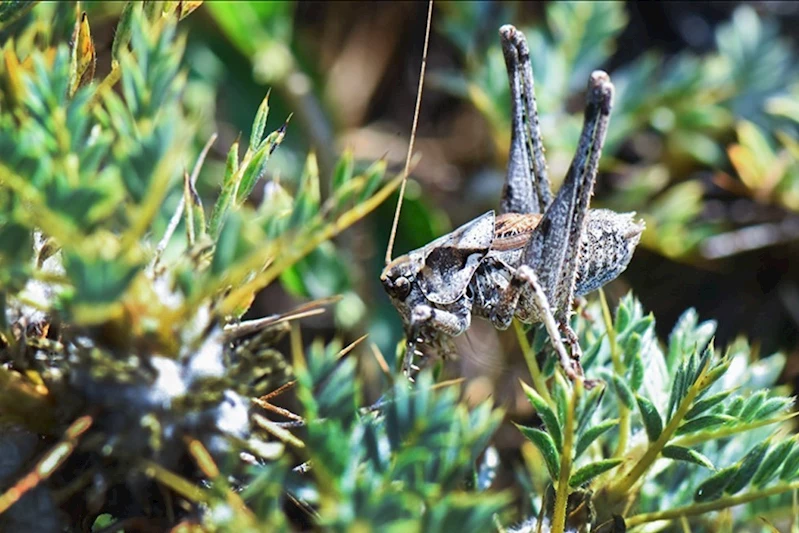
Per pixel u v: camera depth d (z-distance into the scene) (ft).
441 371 0.65
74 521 0.52
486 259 0.73
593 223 0.73
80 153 0.45
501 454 0.76
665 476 0.64
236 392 0.50
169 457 0.48
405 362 0.70
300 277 0.75
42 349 0.52
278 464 0.46
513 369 0.78
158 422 0.47
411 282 0.73
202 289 0.46
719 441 0.65
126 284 0.42
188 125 0.45
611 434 0.64
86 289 0.41
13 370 0.53
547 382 0.68
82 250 0.41
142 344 0.48
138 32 0.50
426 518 0.45
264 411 0.71
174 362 0.48
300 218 0.54
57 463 0.46
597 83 0.71
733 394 0.65
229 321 0.57
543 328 0.69
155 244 0.56
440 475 0.49
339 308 0.76
